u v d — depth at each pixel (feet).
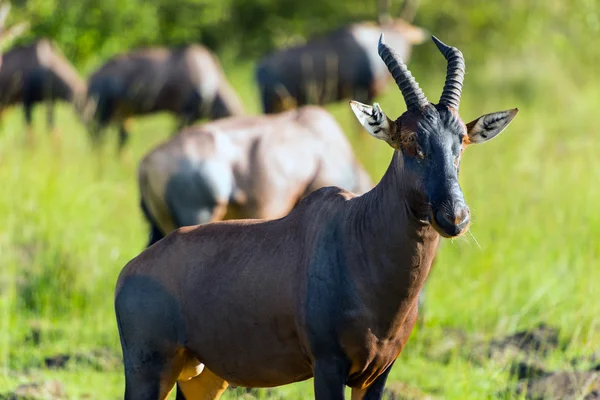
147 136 220.02
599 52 277.85
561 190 139.23
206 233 64.23
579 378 81.66
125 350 64.39
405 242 57.62
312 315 58.75
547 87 250.98
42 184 142.92
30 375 88.07
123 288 64.28
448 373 88.69
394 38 194.70
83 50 239.09
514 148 168.55
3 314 102.94
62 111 234.79
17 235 126.62
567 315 99.86
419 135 56.54
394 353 60.59
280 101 193.57
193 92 189.37
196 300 62.28
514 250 119.85
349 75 191.21
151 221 102.37
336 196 61.77
